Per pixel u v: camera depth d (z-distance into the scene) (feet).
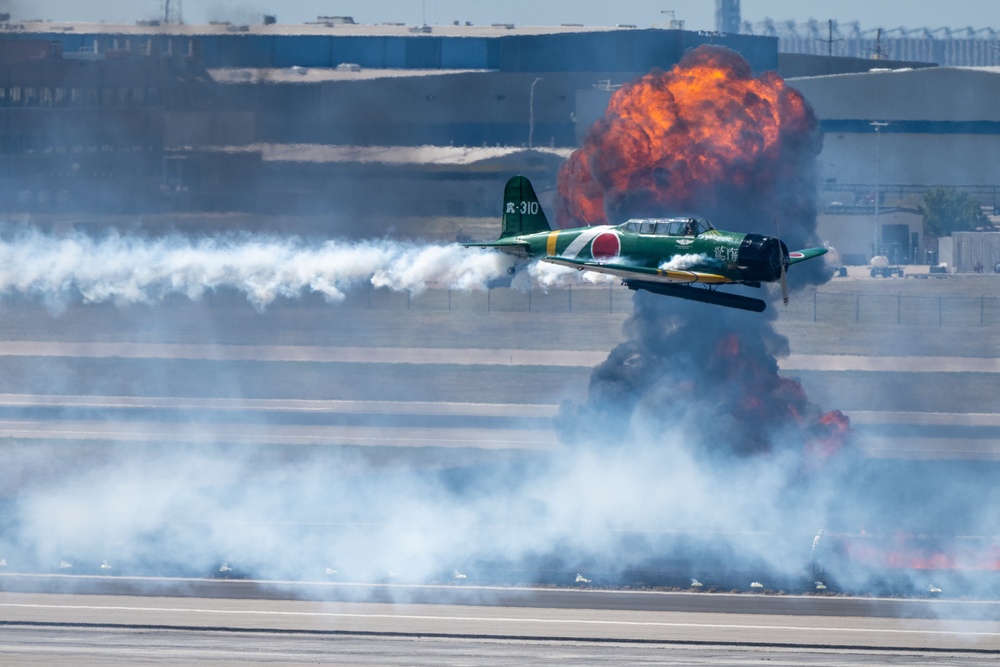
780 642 474.90
